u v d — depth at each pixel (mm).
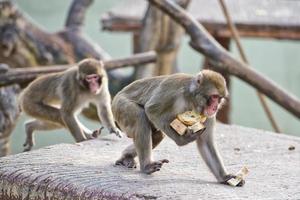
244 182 8055
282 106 12664
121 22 18672
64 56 16672
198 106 7891
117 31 18891
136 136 8227
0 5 15555
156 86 8281
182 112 7945
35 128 12094
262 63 34906
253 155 9539
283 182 8289
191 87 7906
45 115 11805
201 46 13156
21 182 8203
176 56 17453
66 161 8750
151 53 14398
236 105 31391
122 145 9719
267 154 9617
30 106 11977
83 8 17312
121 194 7492
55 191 7941
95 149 9453
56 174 8156
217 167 8086
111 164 8688
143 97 8359
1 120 13336
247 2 19672
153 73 16953
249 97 32281
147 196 7410
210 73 7949
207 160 8133
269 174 8648
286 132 29000
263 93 12789
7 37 15750
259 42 35969
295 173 8727
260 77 12781
